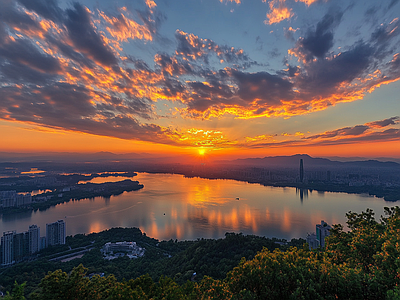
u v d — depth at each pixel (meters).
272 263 17.69
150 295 18.39
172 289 17.11
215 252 67.69
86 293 18.84
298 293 14.92
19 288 16.11
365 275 16.30
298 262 18.00
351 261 21.48
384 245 18.09
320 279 16.05
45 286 18.39
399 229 19.84
